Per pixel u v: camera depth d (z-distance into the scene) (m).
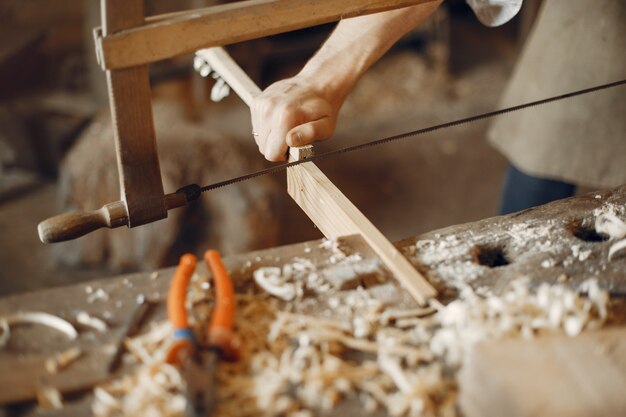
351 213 0.99
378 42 1.32
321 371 0.77
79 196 2.67
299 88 1.24
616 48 1.73
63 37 3.96
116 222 0.93
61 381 0.77
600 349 0.73
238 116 3.51
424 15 1.33
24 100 3.45
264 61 3.80
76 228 0.92
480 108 3.72
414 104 3.73
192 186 0.99
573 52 1.79
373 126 3.59
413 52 4.04
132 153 0.89
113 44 0.81
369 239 0.95
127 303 0.87
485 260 0.98
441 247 0.97
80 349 0.81
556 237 0.98
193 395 0.71
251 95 1.24
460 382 0.75
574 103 1.81
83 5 4.07
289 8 0.89
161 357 0.78
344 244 0.96
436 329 0.83
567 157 1.86
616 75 1.75
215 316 0.81
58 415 0.74
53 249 2.79
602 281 0.90
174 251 2.61
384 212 3.13
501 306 0.83
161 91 3.38
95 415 0.73
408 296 0.88
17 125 3.31
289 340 0.82
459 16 4.41
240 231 2.55
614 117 1.78
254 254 0.95
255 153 3.27
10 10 3.99
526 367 0.71
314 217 1.10
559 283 0.90
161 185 0.93
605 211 1.03
